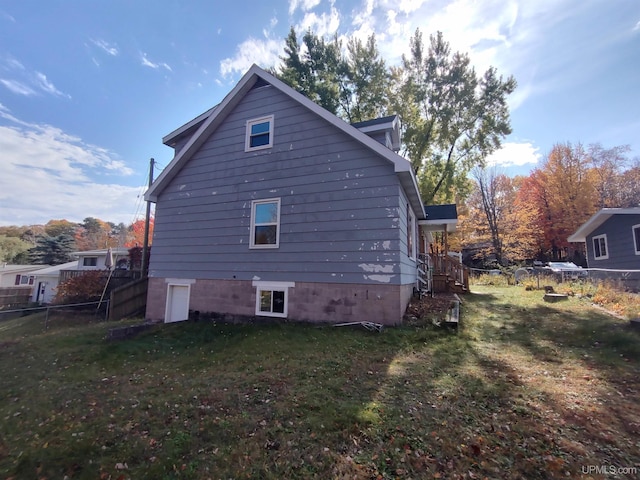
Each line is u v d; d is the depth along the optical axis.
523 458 2.57
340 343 6.24
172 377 5.14
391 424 3.14
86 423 3.61
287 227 8.65
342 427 3.13
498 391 3.80
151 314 10.49
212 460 2.75
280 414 3.49
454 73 22.06
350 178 8.05
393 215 7.53
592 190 29.70
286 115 9.07
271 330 7.62
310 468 2.57
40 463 2.87
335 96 22.42
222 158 9.88
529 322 7.42
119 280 16.75
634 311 7.39
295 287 8.34
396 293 7.31
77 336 8.57
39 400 4.43
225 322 9.03
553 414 3.25
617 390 3.77
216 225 9.73
